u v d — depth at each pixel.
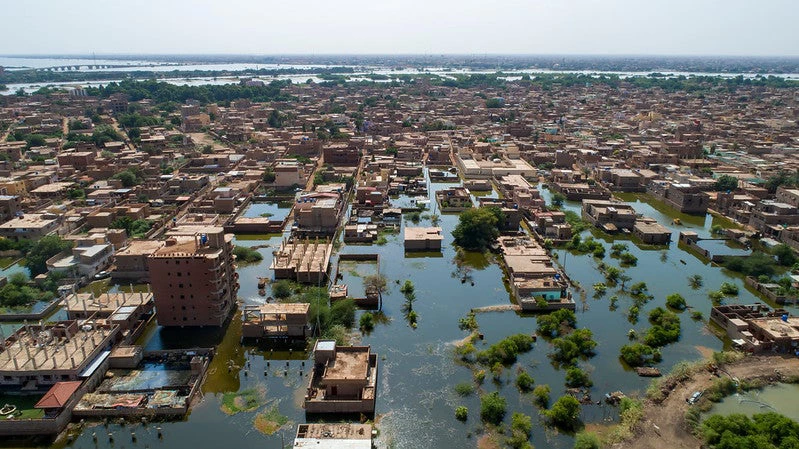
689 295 161.88
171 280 134.62
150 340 134.62
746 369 120.88
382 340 136.25
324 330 137.62
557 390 116.31
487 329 142.00
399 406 111.56
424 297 160.38
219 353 129.75
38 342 121.44
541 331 139.50
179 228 196.88
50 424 102.12
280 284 160.12
